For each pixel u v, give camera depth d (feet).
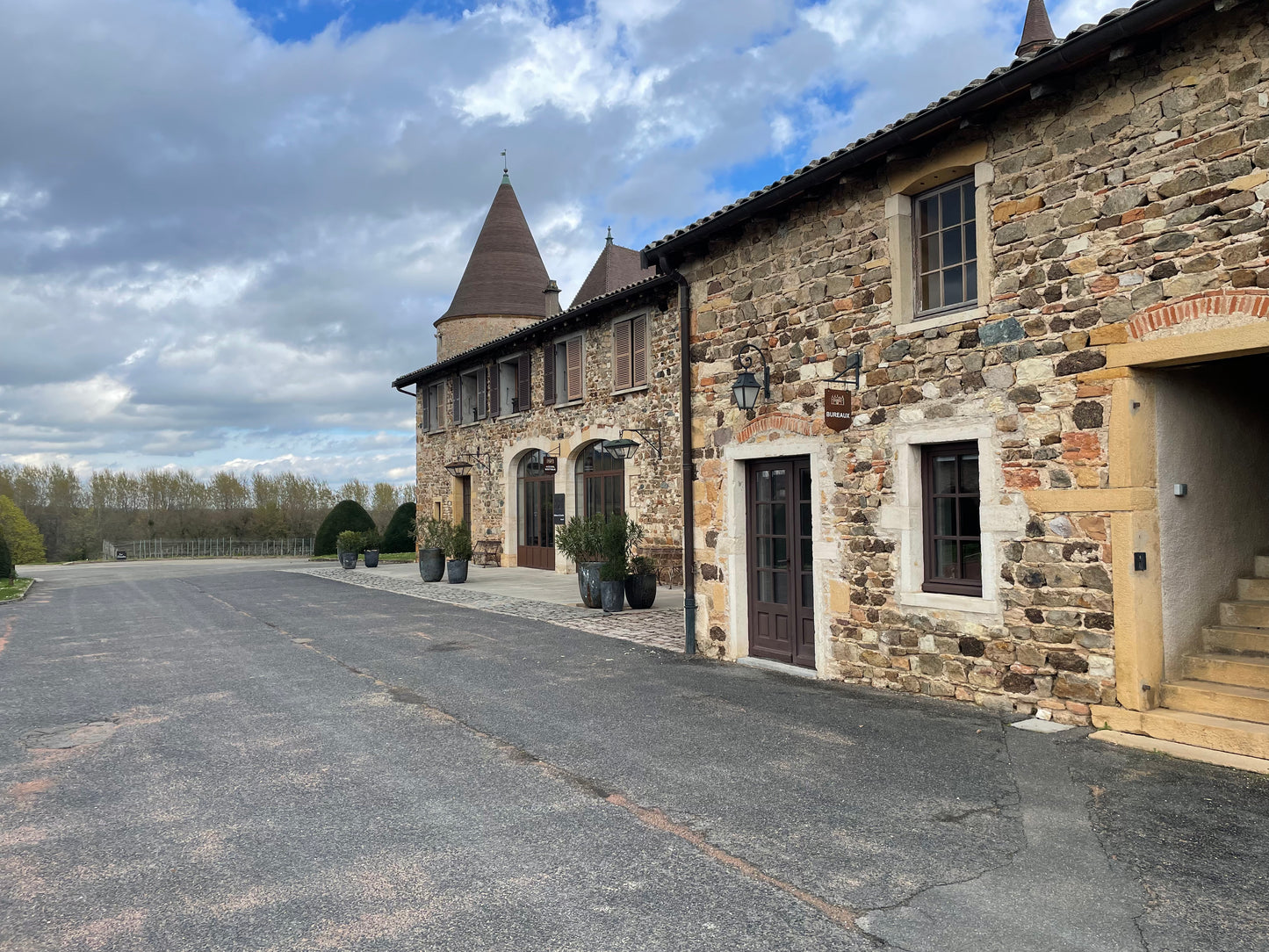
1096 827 12.51
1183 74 15.84
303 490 165.58
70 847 12.63
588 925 10.07
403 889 11.09
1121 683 16.75
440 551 55.52
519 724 19.19
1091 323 17.21
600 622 34.68
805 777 15.11
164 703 21.81
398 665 26.32
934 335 20.22
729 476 26.50
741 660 26.00
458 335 86.28
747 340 25.79
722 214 25.04
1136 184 16.51
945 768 15.35
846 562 22.54
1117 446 16.76
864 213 22.04
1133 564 16.52
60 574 80.79
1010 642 18.67
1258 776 14.25
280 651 29.40
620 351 49.96
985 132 19.17
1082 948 9.37
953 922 9.98
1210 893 10.50
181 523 154.51
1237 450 19.22
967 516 20.30
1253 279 14.85
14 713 21.07
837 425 21.97
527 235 90.68
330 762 16.60
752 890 10.91
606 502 53.16
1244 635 17.28
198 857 12.21
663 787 14.83
